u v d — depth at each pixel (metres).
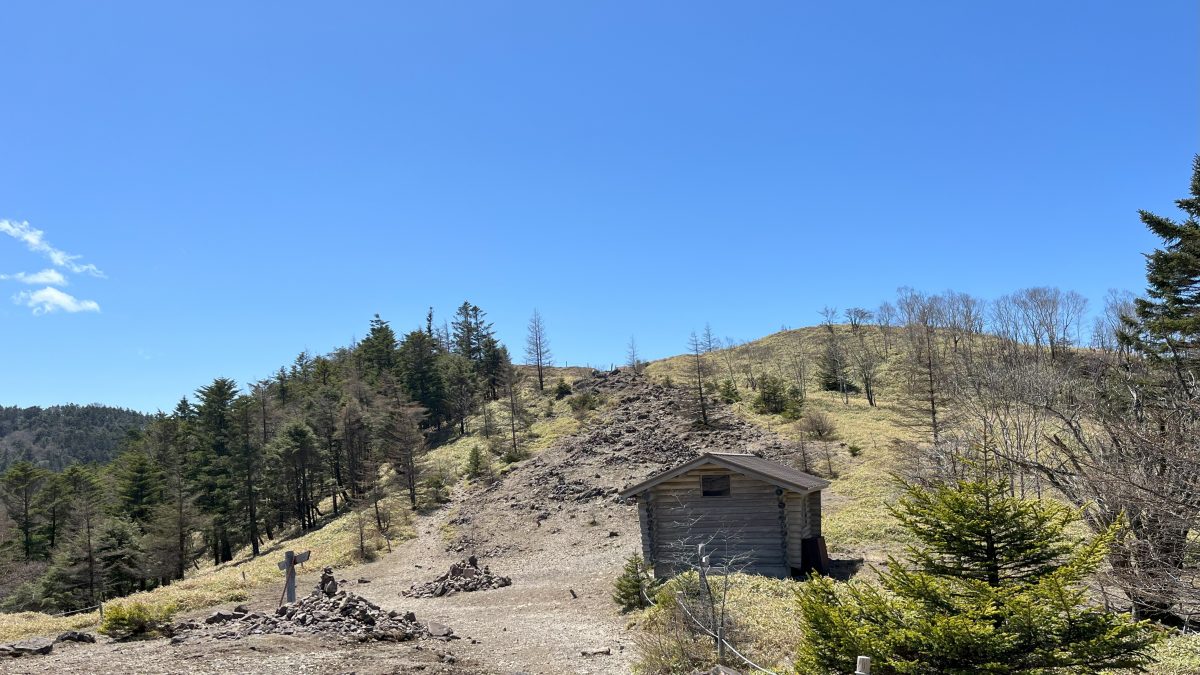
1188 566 9.76
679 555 20.59
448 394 73.19
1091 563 6.18
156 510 46.62
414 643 13.35
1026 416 19.39
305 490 55.41
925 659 6.18
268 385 83.62
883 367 73.44
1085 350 52.53
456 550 36.72
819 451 42.50
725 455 22.20
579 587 23.45
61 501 53.06
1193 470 9.12
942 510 7.22
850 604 7.13
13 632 17.77
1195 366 16.25
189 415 77.69
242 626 13.61
